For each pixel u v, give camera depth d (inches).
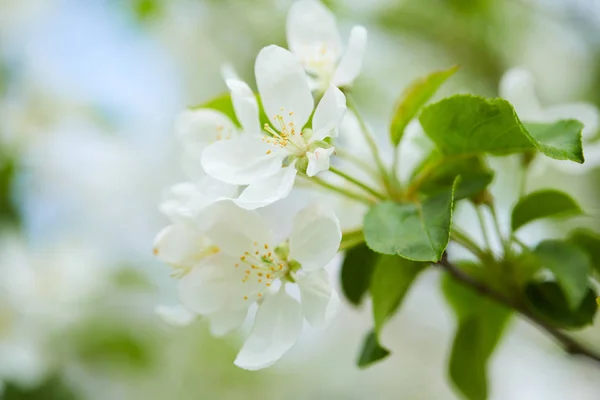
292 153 14.0
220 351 28.7
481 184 14.2
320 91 15.0
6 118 25.1
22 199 24.4
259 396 30.1
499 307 15.7
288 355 30.9
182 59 27.4
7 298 23.4
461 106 13.8
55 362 23.8
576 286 14.3
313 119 13.9
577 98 24.1
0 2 25.8
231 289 14.2
